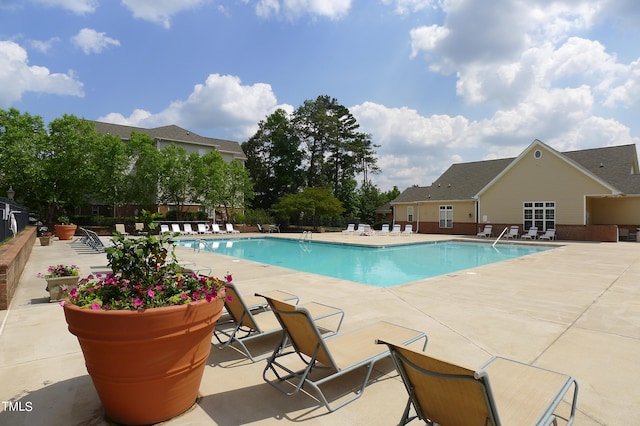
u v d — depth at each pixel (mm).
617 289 7395
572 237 21812
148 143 28734
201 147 36781
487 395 1797
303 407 2881
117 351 2289
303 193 34156
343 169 49750
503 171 24703
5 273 5746
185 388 2658
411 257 16188
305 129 46781
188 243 20797
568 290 7297
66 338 4430
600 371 3539
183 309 2398
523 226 24047
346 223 38750
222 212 33562
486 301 6359
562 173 22422
